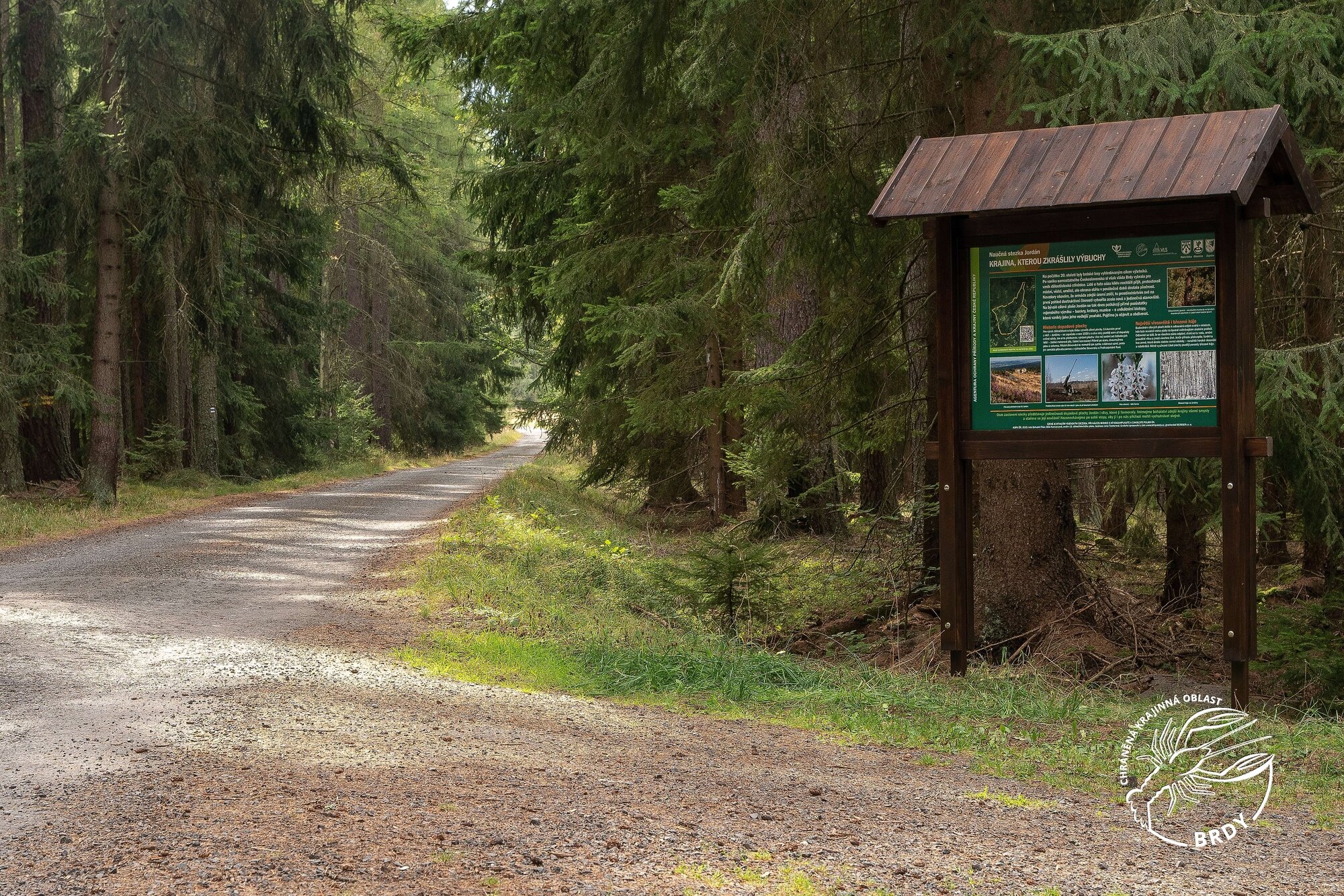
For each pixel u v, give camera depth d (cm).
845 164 1073
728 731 667
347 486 3156
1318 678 954
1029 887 400
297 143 2461
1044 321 775
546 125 1424
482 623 1052
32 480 2494
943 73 1055
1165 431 747
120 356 2861
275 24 2338
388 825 439
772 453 1231
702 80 1050
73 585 1258
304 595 1202
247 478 3288
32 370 2197
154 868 383
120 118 2272
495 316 2314
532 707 705
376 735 596
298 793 479
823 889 390
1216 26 781
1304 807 530
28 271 2150
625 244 1363
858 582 1426
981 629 1058
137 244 2359
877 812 494
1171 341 743
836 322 1153
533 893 372
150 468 2847
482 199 1984
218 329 2698
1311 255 1128
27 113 2388
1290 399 933
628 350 1306
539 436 8731
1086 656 980
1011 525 1054
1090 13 943
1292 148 748
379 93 3372
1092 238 761
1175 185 704
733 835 448
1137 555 1559
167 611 1078
